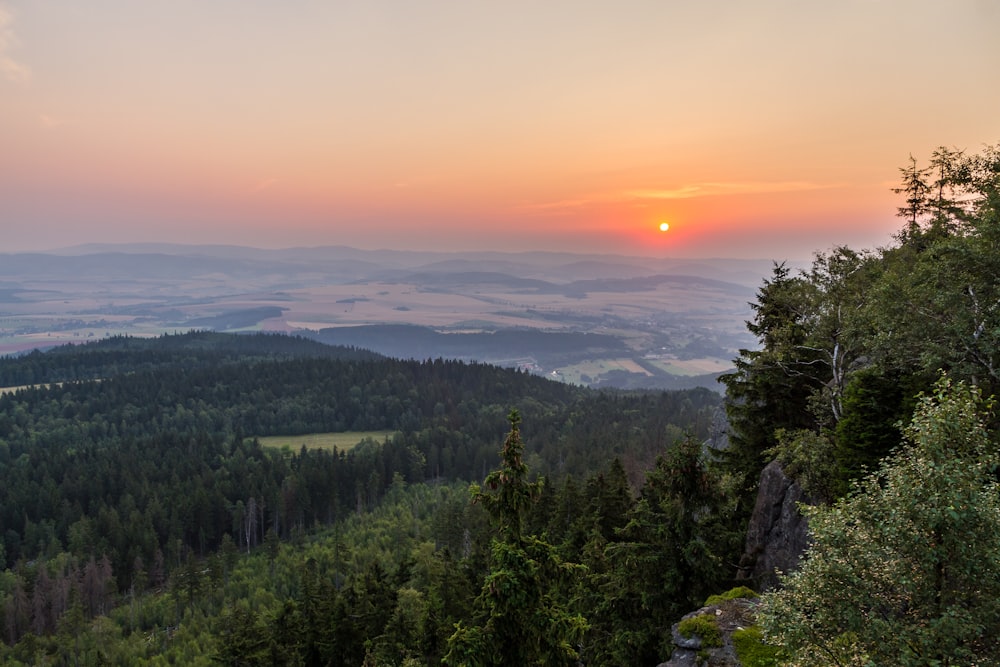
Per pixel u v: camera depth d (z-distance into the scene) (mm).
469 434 183125
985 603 10430
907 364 22047
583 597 28188
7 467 146125
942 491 10711
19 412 181625
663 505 24062
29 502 124875
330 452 177125
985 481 12109
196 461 150250
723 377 34562
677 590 22531
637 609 23281
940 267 19781
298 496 130750
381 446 172625
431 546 96250
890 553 11305
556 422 192500
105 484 132500
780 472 26797
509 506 15922
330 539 114375
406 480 157500
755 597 20922
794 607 12289
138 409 193625
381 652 36656
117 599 99875
